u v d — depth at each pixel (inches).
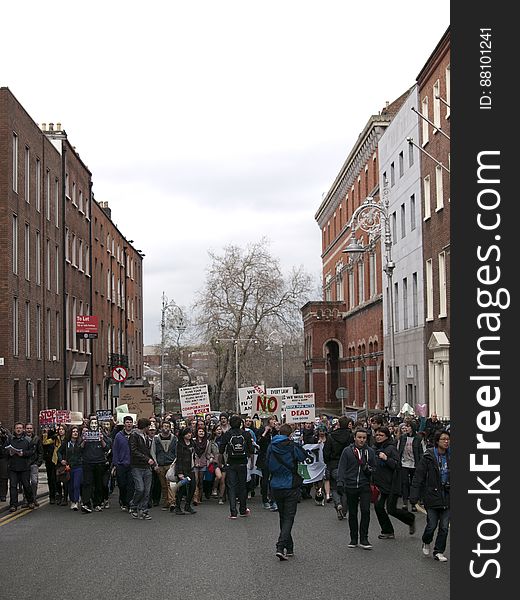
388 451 658.8
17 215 1589.6
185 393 1353.3
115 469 906.1
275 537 680.4
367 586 486.0
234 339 3255.4
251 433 930.7
